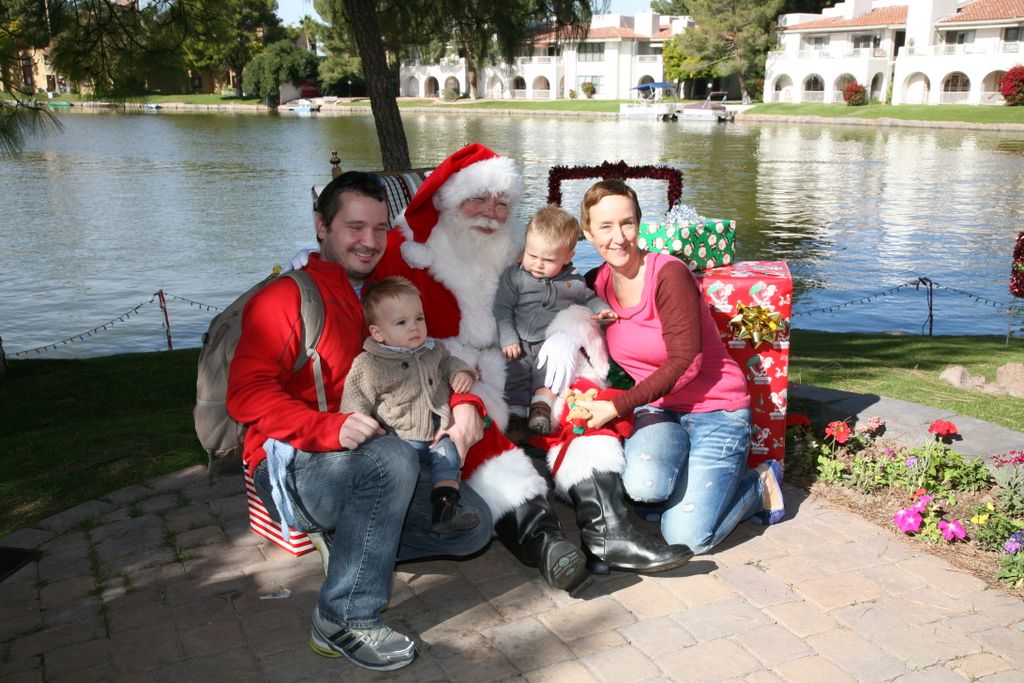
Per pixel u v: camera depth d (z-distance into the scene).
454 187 3.64
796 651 2.93
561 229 3.66
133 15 7.16
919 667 2.83
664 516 3.59
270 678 2.82
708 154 38.53
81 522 3.90
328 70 85.12
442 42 10.82
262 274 17.59
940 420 4.73
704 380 3.68
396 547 2.85
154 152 43.50
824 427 5.00
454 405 3.24
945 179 30.19
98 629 3.09
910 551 3.60
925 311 13.90
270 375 2.85
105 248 20.12
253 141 49.41
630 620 3.12
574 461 3.41
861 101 59.81
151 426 5.48
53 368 8.45
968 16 54.97
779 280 4.06
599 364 3.77
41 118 6.37
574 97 79.56
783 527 3.83
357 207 3.07
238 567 3.50
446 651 2.96
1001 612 3.15
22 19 6.49
